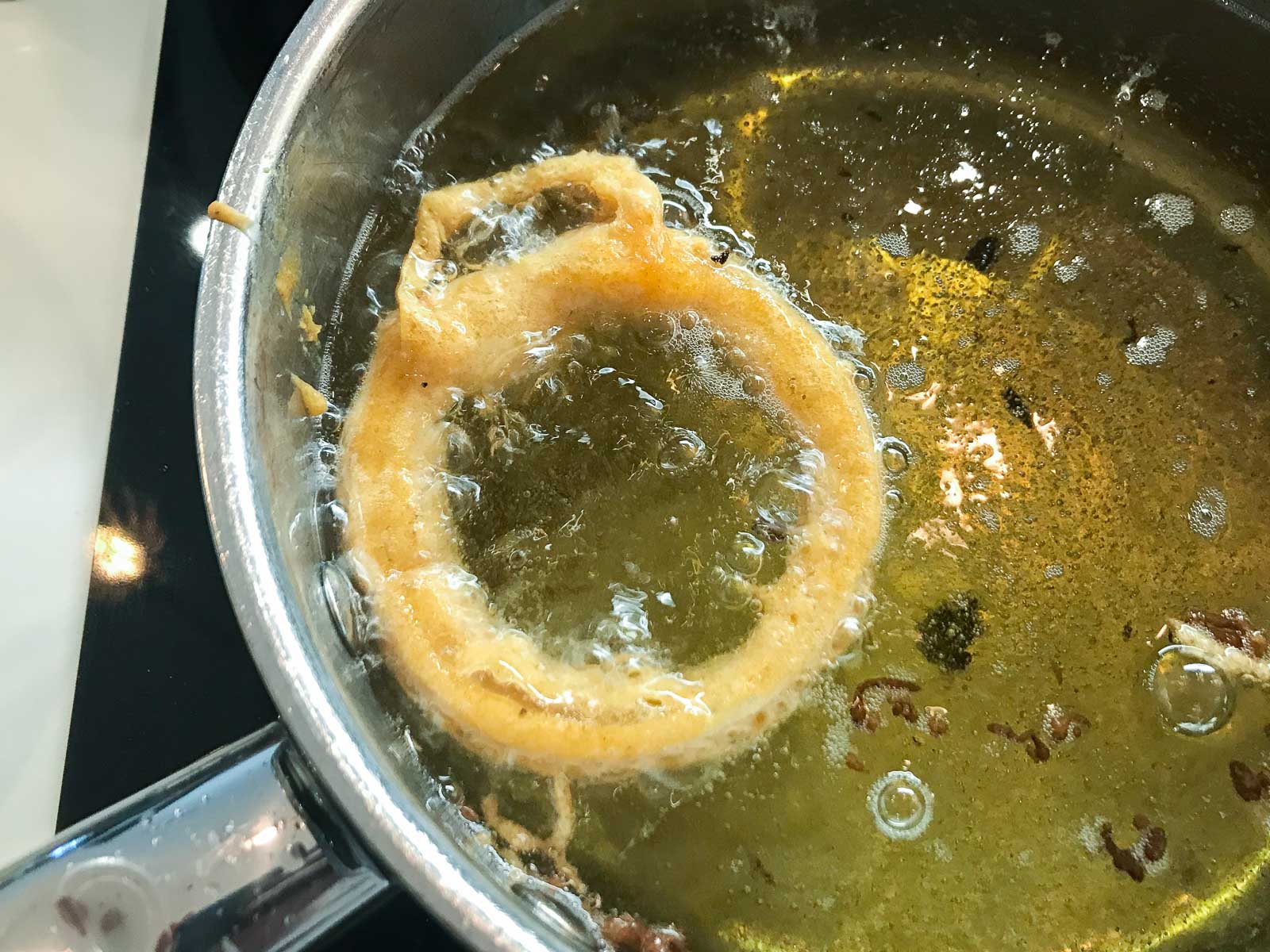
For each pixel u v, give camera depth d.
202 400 0.13
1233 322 0.18
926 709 0.16
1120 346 0.18
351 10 0.16
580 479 0.17
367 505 0.16
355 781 0.12
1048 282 0.18
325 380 0.17
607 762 0.15
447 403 0.17
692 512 0.16
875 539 0.16
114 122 0.21
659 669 0.15
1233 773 0.15
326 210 0.17
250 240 0.14
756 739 0.15
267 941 0.12
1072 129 0.19
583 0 0.20
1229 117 0.19
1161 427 0.17
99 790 0.16
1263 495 0.17
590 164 0.18
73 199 0.20
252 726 0.17
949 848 0.15
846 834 0.15
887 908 0.15
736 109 0.20
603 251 0.17
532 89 0.19
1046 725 0.16
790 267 0.18
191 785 0.13
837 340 0.18
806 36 0.20
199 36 0.21
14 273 0.19
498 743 0.15
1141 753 0.15
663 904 0.14
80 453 0.18
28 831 0.16
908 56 0.20
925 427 0.17
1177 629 0.16
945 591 0.16
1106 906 0.15
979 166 0.19
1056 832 0.15
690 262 0.17
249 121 0.15
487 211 0.18
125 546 0.18
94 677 0.17
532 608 0.16
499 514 0.16
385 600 0.15
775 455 0.17
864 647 0.16
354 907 0.13
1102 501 0.17
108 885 0.12
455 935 0.11
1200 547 0.16
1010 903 0.15
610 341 0.17
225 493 0.13
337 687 0.13
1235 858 0.15
